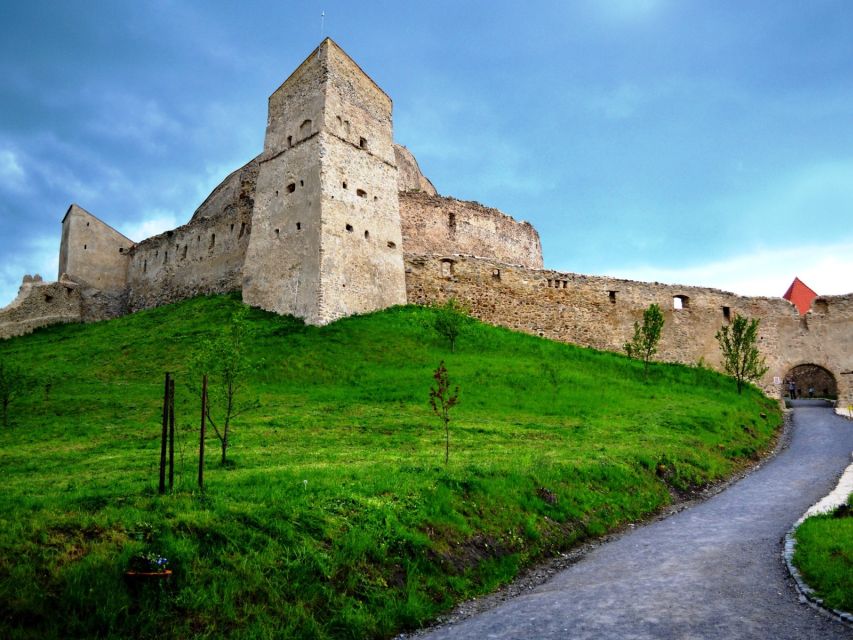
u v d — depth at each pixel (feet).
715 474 63.93
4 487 42.80
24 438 66.49
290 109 134.92
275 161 133.59
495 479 46.83
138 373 96.89
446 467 48.26
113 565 27.96
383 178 135.95
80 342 121.70
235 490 38.58
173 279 163.32
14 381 77.25
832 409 121.39
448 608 32.94
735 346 125.59
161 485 37.68
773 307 147.02
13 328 146.72
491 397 89.04
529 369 103.86
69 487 42.11
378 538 35.29
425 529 37.91
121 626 25.76
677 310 144.36
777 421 105.40
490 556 38.45
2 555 27.45
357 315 119.24
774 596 29.27
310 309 114.93
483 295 134.41
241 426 69.51
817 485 55.93
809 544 34.76
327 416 75.25
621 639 25.52
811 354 143.23
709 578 32.55
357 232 125.08
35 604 25.23
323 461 52.85
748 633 25.18
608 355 129.59
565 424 77.97
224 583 29.07
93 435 67.36
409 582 33.27
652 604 29.27
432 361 102.89
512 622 29.09
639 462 59.88
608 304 141.38
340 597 30.58
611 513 49.21
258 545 32.01
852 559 31.19
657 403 95.25
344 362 98.99
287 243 124.47
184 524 32.14
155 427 70.44
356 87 136.46
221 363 56.39
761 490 56.80
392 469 46.88
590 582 34.47
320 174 122.11
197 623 26.94
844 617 25.90
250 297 128.88
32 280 165.68
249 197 150.51
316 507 36.58
